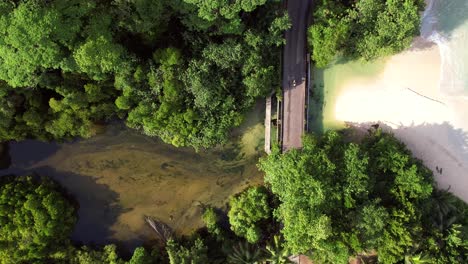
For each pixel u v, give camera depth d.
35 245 32.19
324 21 31.70
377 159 31.20
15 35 24.20
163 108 30.27
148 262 33.22
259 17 31.20
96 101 31.23
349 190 29.58
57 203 33.12
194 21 28.02
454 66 34.97
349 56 33.38
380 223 28.81
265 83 31.39
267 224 34.34
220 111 32.12
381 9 30.61
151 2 26.67
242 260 32.69
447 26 34.78
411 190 30.58
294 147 34.50
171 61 29.38
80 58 26.34
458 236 31.25
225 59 29.86
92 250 34.25
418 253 30.48
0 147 34.34
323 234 27.72
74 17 25.72
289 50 33.91
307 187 29.34
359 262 32.84
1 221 31.73
